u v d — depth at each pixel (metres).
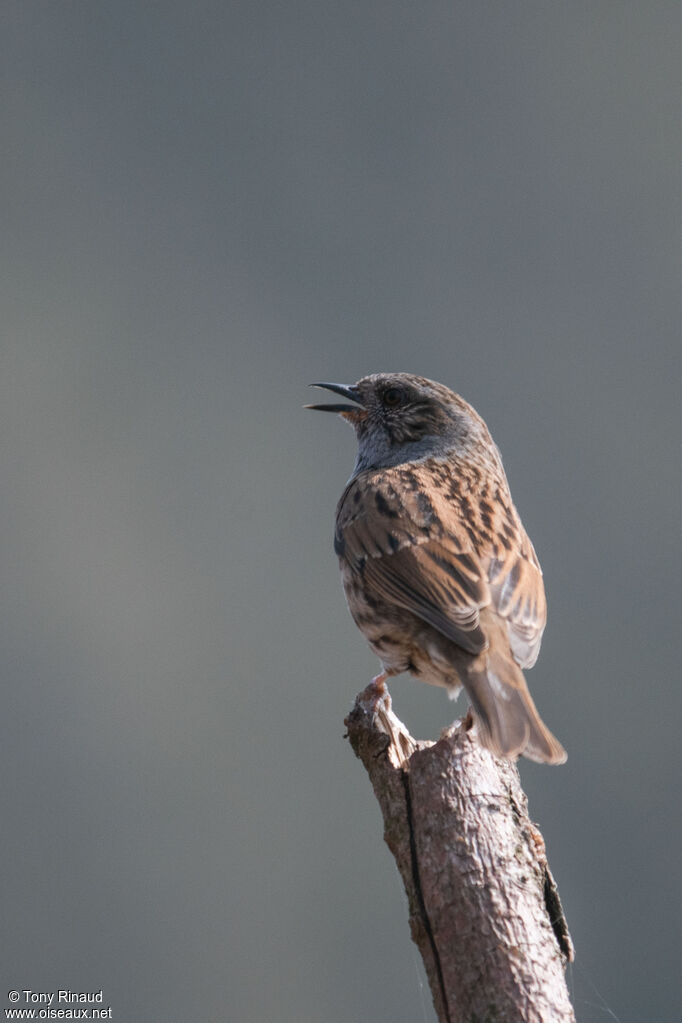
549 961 7.12
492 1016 6.91
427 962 7.37
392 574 10.42
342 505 11.56
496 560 10.45
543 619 10.36
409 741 8.81
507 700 9.29
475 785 7.96
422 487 11.13
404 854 7.78
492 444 12.56
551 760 8.68
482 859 7.54
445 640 9.93
